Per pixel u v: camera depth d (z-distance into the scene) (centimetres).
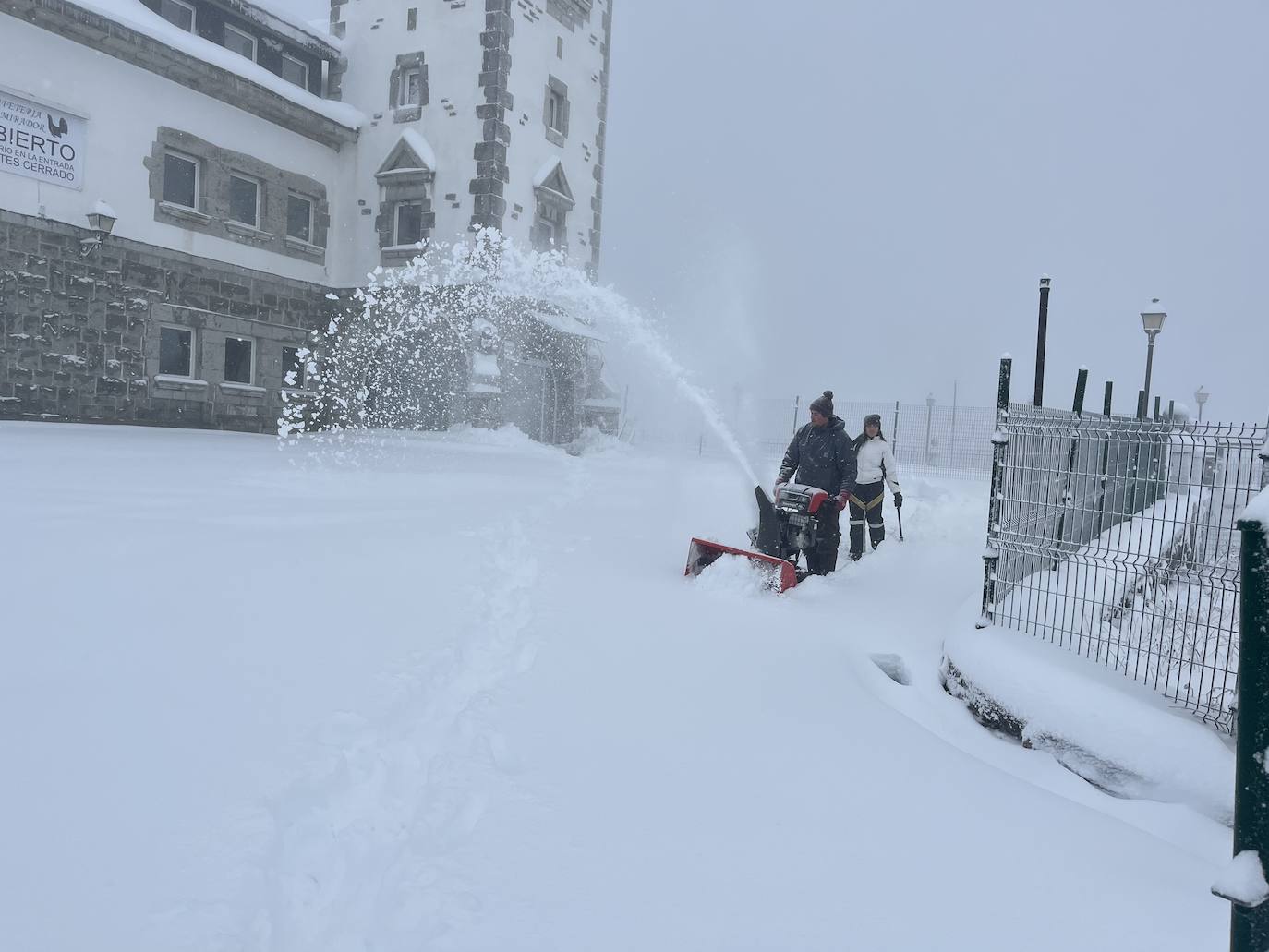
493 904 216
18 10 1650
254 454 1441
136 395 1881
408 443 1995
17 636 368
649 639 472
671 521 945
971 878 252
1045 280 579
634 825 264
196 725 298
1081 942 222
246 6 2186
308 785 262
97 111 1802
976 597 577
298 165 2305
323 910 214
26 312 1673
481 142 2250
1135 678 435
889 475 877
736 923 216
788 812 283
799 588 666
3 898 195
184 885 208
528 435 2384
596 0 2639
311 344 2330
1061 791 346
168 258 1941
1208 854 296
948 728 409
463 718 334
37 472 926
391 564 586
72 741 276
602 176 2730
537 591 560
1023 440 525
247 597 462
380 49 2398
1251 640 164
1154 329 1705
